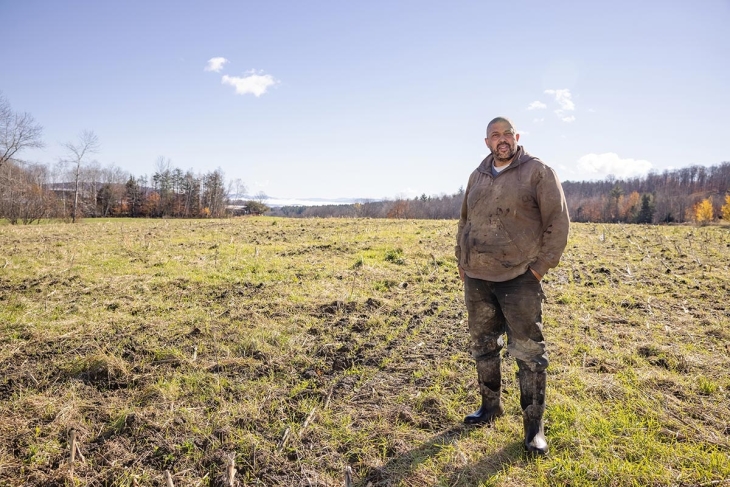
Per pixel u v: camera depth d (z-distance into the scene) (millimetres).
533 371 2689
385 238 12953
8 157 37656
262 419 3090
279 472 2572
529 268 2727
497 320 2969
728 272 7547
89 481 2477
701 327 4789
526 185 2688
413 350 4301
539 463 2570
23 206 36062
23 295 6449
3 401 3338
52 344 4430
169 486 2295
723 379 3500
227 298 6164
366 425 3018
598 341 4434
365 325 5000
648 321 4988
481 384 3029
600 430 2840
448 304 5836
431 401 3301
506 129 2752
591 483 2400
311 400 3363
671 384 3430
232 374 3799
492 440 2820
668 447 2641
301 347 4348
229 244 12172
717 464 2445
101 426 3031
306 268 8320
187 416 3117
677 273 7641
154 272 8086
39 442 2828
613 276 7438
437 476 2520
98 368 3779
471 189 3016
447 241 12047
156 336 4621
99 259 9617
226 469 2490
